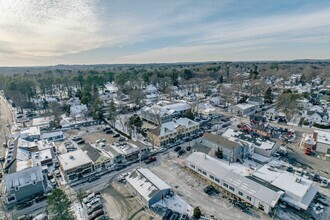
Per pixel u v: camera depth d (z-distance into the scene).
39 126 68.19
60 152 50.72
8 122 74.62
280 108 77.56
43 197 34.22
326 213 29.80
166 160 45.78
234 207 31.27
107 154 45.78
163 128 54.88
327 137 49.22
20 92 89.88
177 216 29.03
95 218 29.27
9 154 47.62
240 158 44.50
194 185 36.75
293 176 35.34
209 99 98.94
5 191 34.41
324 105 81.75
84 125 70.56
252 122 65.62
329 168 41.31
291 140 54.16
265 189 31.36
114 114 69.25
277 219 28.80
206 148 46.88
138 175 37.12
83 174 40.59
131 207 31.77
